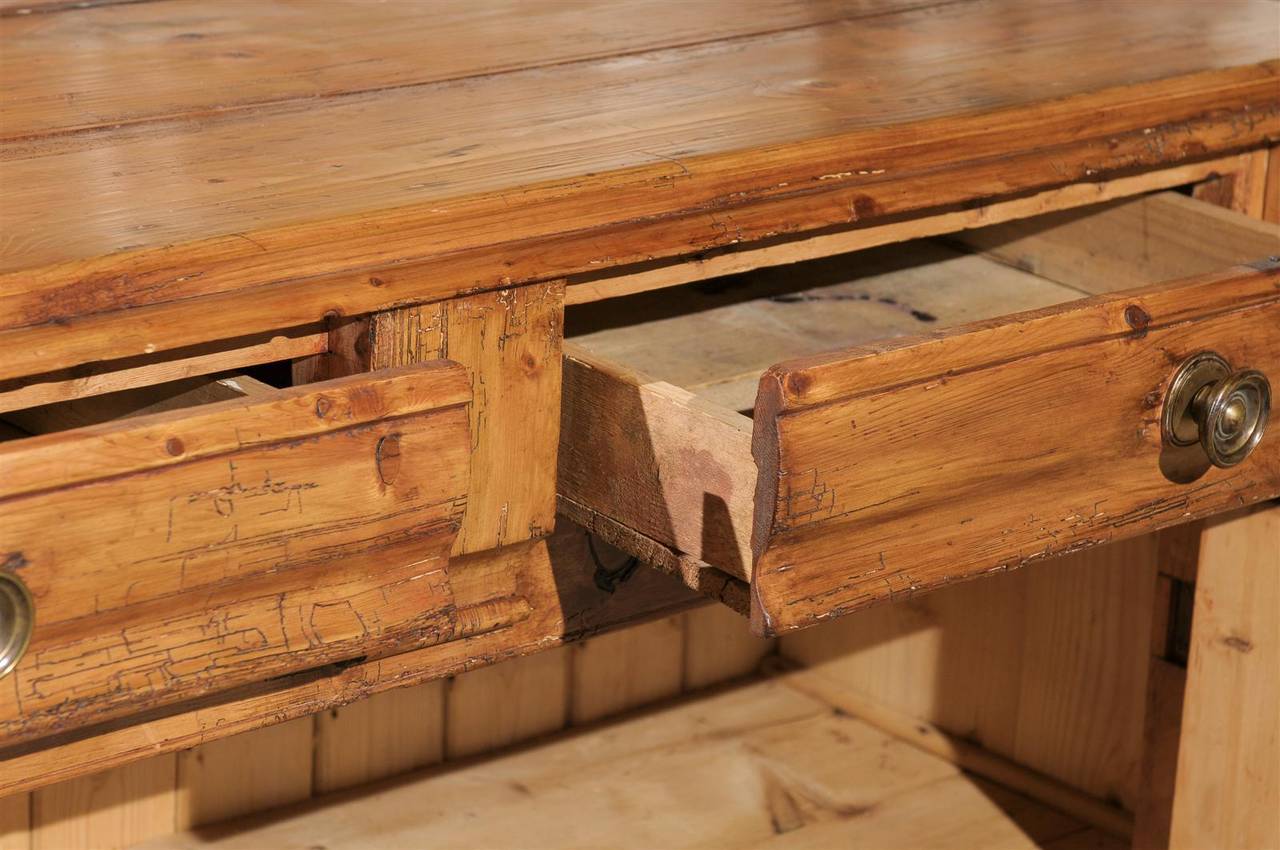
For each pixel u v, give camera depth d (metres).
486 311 0.92
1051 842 1.69
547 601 1.03
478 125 1.04
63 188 0.90
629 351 1.22
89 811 1.58
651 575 1.08
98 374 0.83
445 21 1.34
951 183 1.07
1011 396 0.88
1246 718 1.31
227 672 0.78
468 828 1.66
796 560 0.84
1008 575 1.78
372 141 1.01
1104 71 1.21
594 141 1.01
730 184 0.97
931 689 1.88
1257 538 1.27
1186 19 1.41
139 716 0.85
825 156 1.01
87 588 0.72
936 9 1.44
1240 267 0.99
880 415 0.83
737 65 1.22
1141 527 0.99
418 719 1.76
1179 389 0.95
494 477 0.95
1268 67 1.23
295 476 0.77
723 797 1.74
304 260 0.84
